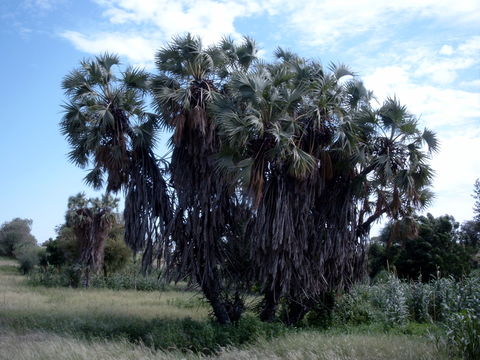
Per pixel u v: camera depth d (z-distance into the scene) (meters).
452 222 30.39
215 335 14.88
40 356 11.41
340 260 17.14
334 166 17.11
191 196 17.00
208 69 17.42
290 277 16.12
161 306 25.61
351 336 12.80
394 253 28.80
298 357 10.79
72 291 36.53
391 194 17.62
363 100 17.58
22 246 63.62
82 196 41.72
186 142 16.86
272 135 15.75
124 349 12.33
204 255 16.84
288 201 15.88
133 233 17.55
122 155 17.33
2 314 19.98
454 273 28.09
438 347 10.59
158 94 16.83
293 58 19.08
